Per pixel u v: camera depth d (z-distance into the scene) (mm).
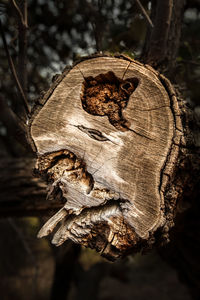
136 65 1103
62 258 2062
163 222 1073
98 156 1095
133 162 1086
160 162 1079
